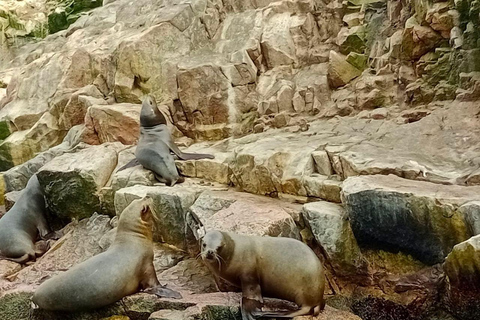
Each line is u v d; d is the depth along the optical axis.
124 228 5.87
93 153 8.59
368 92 8.81
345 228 6.09
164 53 10.02
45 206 8.44
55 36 13.48
